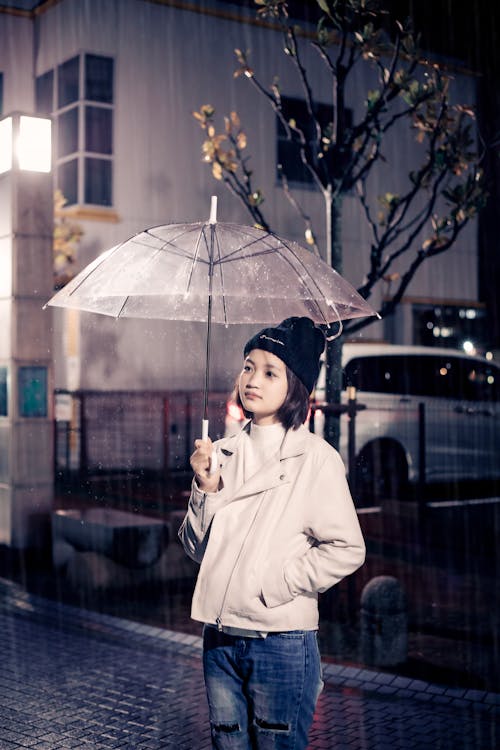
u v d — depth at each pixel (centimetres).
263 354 330
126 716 534
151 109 1805
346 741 498
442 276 2027
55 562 896
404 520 1145
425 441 1232
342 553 313
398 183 1950
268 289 345
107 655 650
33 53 1886
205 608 317
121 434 1561
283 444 326
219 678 322
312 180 1936
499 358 2050
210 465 326
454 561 984
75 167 1778
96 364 1684
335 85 808
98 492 1276
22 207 903
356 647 671
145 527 845
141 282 345
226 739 321
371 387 1248
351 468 762
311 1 1862
